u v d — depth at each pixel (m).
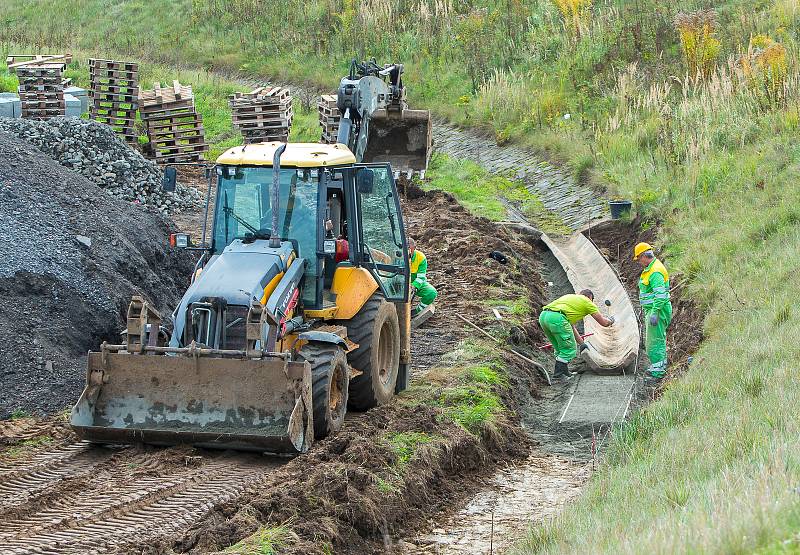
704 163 44.41
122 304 28.84
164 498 18.59
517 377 29.20
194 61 91.38
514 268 39.59
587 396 28.45
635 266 40.00
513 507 21.17
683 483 16.47
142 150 55.53
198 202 46.47
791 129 44.12
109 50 93.38
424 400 25.75
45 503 18.25
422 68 76.38
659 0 69.62
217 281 21.44
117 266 30.36
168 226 36.75
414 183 52.25
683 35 57.66
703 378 24.42
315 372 21.48
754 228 35.78
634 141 52.22
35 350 24.80
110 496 18.66
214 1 100.56
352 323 23.89
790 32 57.50
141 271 31.42
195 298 21.20
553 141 56.72
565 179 52.81
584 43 66.56
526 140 59.44
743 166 42.53
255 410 20.56
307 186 23.34
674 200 43.22
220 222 23.58
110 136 46.03
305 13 92.75
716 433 18.98
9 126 44.69
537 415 27.67
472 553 18.53
